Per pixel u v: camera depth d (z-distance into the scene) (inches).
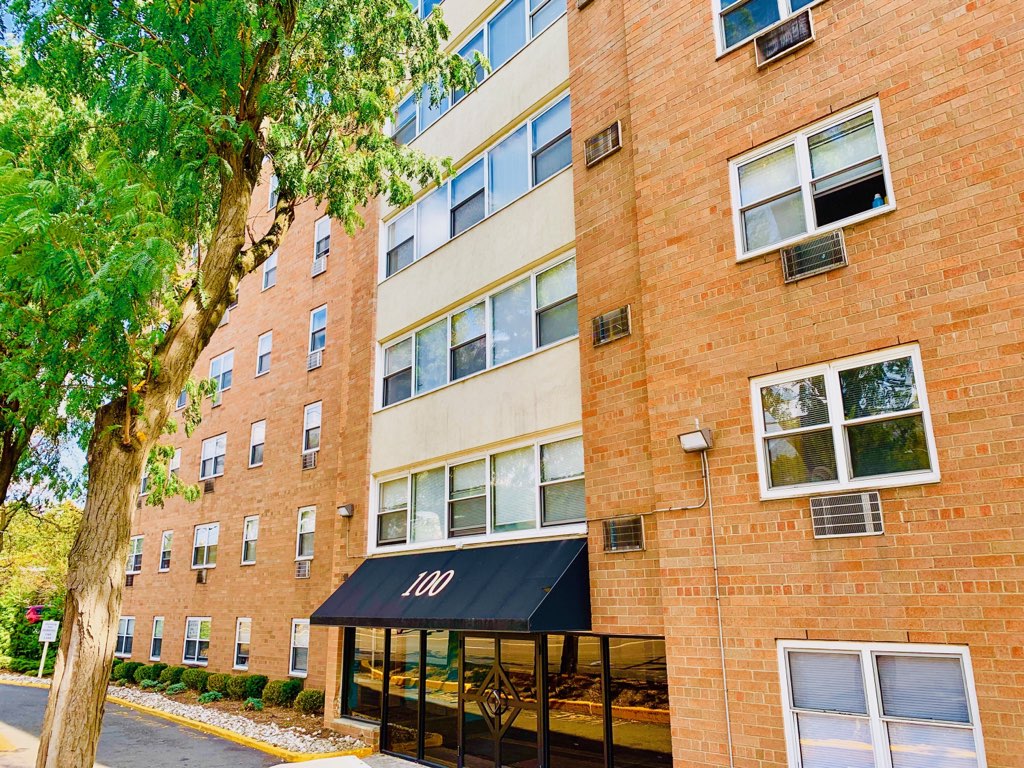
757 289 329.1
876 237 297.3
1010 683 237.6
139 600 995.9
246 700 700.7
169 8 366.0
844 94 318.3
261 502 805.2
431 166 467.2
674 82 383.9
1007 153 271.0
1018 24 276.7
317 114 439.5
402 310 587.2
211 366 964.6
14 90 447.2
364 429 593.3
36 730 616.7
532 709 409.4
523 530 437.4
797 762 278.1
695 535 326.0
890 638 263.6
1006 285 262.8
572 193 451.8
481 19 560.7
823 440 298.4
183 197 368.2
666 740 346.0
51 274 300.4
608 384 396.2
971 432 260.7
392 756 489.1
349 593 514.3
